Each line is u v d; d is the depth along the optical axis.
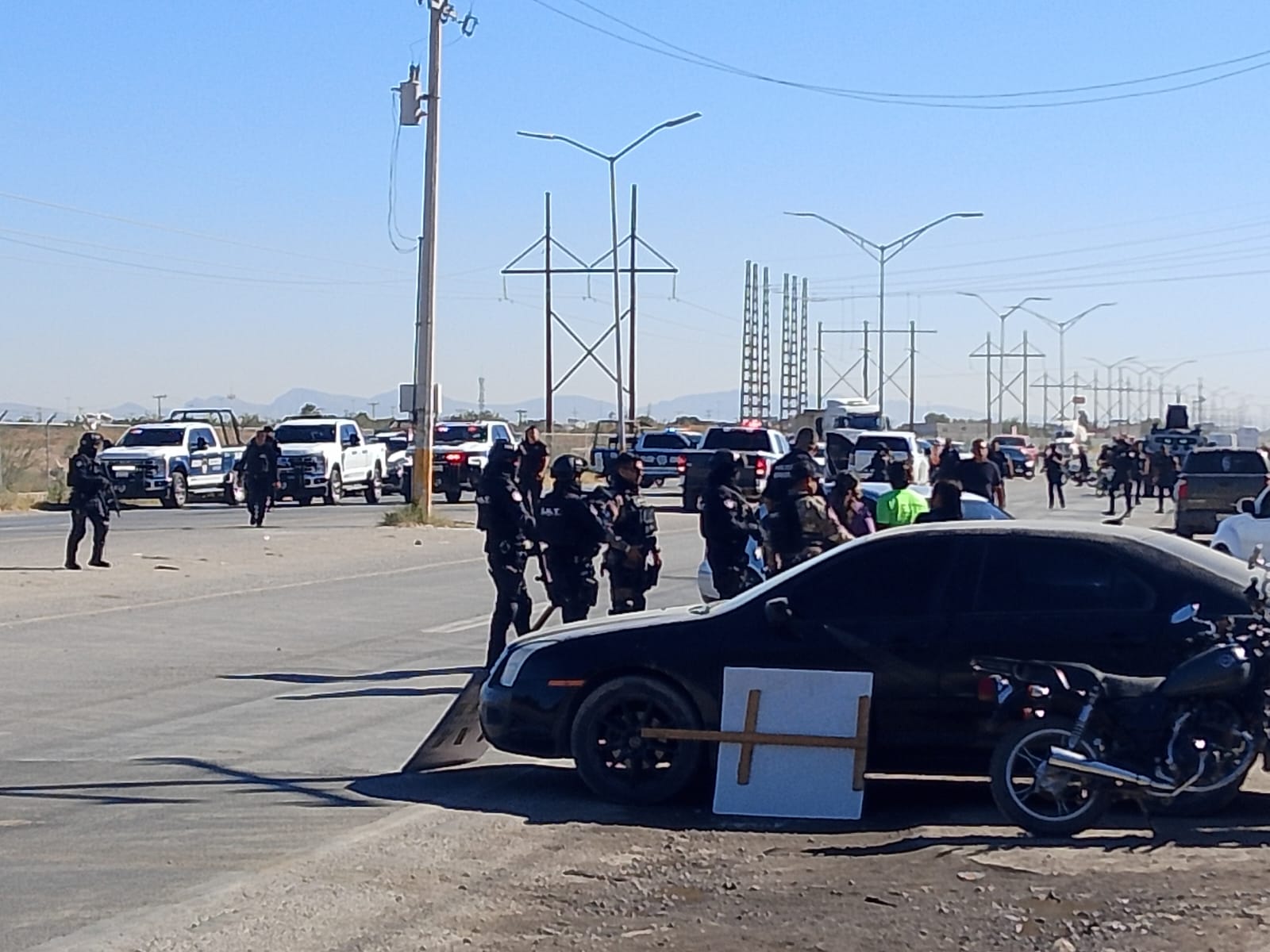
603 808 9.13
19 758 10.47
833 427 57.09
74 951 6.33
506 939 6.57
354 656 15.29
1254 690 8.37
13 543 28.58
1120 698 8.30
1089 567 8.88
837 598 9.08
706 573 16.75
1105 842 8.19
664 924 6.79
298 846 8.18
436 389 34.88
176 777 9.92
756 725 8.97
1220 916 6.78
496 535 13.73
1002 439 77.50
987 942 6.46
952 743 8.84
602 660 9.22
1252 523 21.66
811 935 6.60
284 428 46.03
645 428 94.25
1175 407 79.38
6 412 53.91
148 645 15.99
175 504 42.69
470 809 9.08
